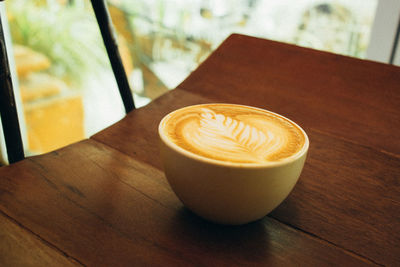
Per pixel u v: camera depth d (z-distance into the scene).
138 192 0.39
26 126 1.81
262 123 0.39
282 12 1.66
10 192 0.37
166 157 0.32
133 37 1.97
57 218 0.34
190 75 0.70
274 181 0.30
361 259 0.32
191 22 1.88
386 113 0.60
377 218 0.38
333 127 0.57
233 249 0.32
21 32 1.70
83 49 1.85
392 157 0.50
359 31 1.52
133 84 2.06
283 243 0.33
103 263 0.29
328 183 0.44
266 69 0.71
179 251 0.31
